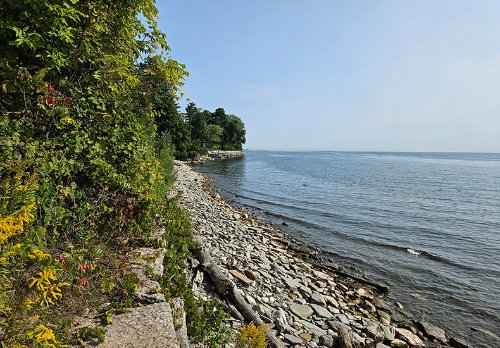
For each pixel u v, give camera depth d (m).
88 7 4.30
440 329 7.42
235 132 116.38
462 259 12.74
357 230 16.95
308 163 89.44
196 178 33.62
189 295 5.00
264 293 7.29
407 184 40.84
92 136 4.95
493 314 8.30
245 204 23.50
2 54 3.68
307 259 11.79
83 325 3.10
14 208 2.48
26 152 3.57
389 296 9.18
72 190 4.29
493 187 39.47
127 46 5.39
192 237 8.23
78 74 4.78
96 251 4.22
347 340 5.85
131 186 5.53
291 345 5.45
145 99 6.10
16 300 2.45
